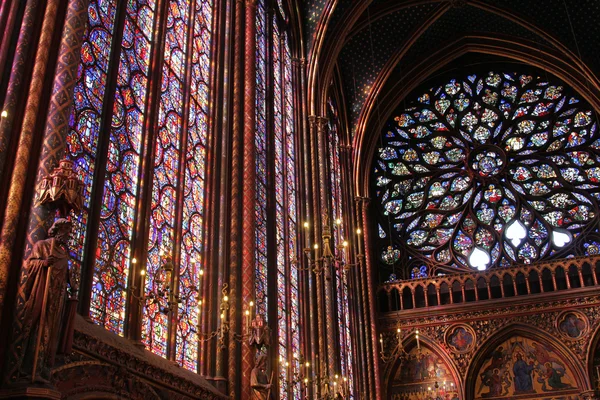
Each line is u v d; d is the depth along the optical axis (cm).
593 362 2816
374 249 3388
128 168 1491
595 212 3175
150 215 1528
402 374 3039
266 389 1680
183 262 1653
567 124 3406
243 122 2011
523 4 3203
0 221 1012
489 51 3459
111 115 1434
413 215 3434
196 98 1878
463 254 3281
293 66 2784
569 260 3011
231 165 1938
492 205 3347
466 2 3228
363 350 2944
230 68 2053
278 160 2420
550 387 2847
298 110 2714
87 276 1264
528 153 3409
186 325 1625
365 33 3306
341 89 3369
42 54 1132
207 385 1595
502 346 2977
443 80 3694
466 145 3519
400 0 3191
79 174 1312
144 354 1373
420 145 3597
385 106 3544
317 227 2536
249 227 1864
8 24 1141
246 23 2164
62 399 1093
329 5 2834
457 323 3034
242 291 1788
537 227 3234
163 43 1711
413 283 3197
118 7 1549
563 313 2912
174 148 1711
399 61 3428
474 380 2941
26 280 975
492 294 3108
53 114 1101
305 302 2366
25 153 1056
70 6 1198
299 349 2273
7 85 1096
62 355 1027
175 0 1853
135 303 1402
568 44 3194
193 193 1772
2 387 920
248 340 1716
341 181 3216
